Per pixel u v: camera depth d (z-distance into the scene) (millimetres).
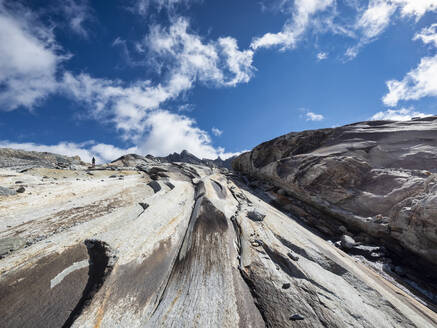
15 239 7961
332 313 5207
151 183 23578
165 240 9258
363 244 10945
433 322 5598
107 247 7543
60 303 5621
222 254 8242
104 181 20625
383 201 11203
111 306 5418
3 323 4898
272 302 5758
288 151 23594
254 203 16047
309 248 8797
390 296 6363
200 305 5652
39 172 21172
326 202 14227
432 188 8977
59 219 10820
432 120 15664
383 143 14938
